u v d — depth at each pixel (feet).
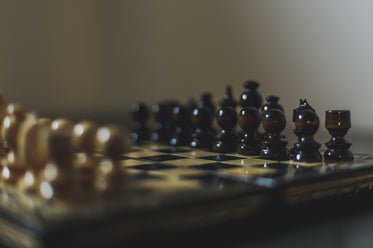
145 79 5.20
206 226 1.35
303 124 1.78
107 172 1.44
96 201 1.32
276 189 1.46
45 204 1.31
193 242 1.33
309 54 3.53
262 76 3.92
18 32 4.59
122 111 5.33
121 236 1.25
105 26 5.29
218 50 4.34
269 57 3.85
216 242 1.33
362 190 1.64
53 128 1.60
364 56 3.17
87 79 5.15
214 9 4.35
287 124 3.63
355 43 3.22
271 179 1.53
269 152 1.88
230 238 1.35
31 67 4.70
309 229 1.40
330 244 1.32
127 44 5.34
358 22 3.19
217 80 4.37
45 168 1.42
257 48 3.96
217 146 2.07
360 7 3.17
